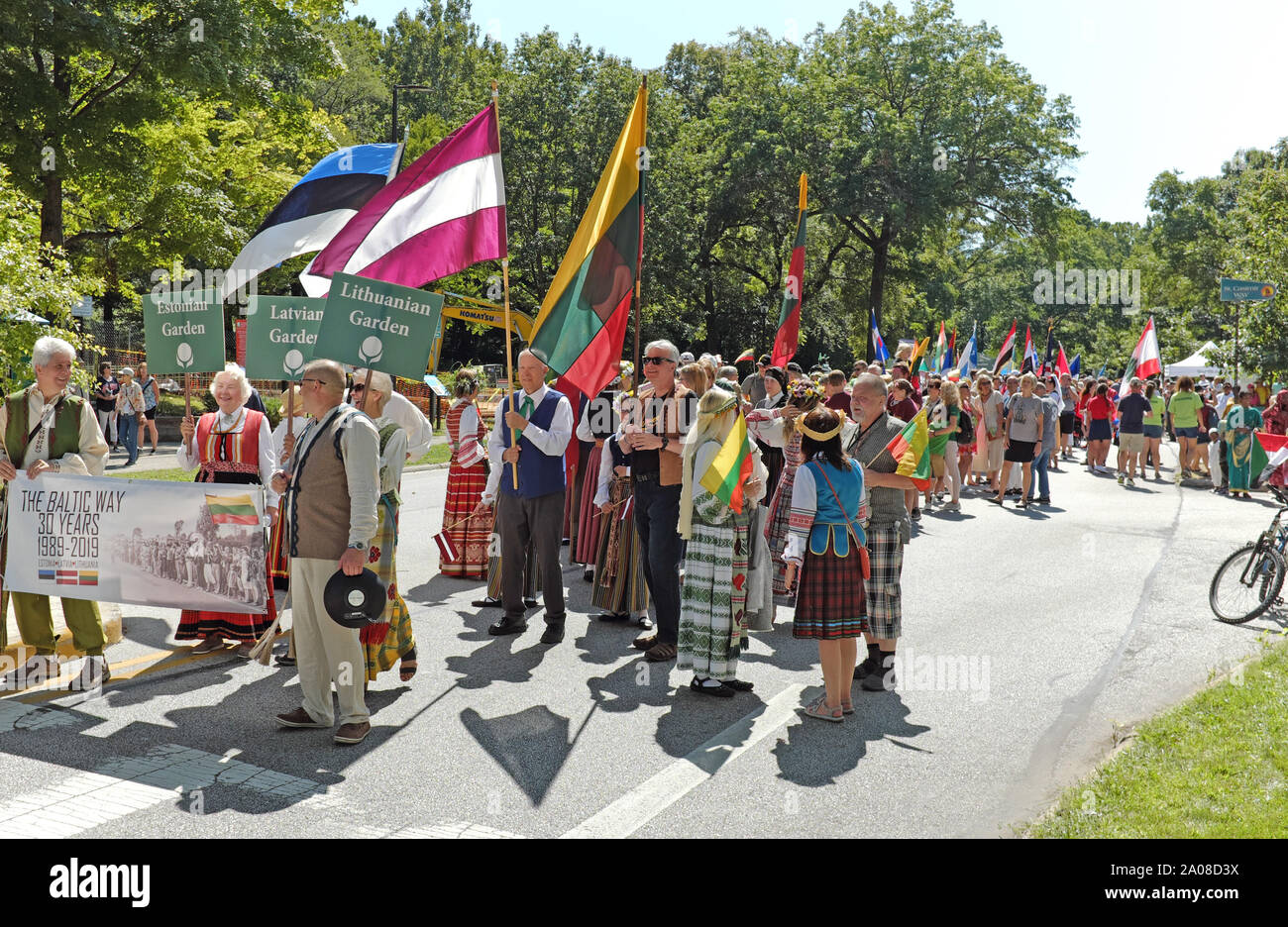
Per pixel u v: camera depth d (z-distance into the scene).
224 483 6.09
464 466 9.04
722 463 5.62
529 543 8.02
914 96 43.75
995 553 10.89
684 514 5.96
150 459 19.64
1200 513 14.36
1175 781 4.57
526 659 6.66
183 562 5.82
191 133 25.39
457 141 6.96
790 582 5.48
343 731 5.04
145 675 6.01
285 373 6.67
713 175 44.38
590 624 7.62
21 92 19.14
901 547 6.20
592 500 8.74
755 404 11.00
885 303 52.16
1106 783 4.57
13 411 5.96
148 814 4.20
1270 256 20.84
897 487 6.12
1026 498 15.08
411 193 6.98
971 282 71.62
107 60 21.41
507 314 6.78
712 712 5.70
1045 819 4.25
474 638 7.14
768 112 43.25
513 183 38.38
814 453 5.56
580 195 38.34
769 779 4.76
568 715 5.59
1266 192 21.14
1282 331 20.77
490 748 5.06
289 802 4.36
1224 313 62.50
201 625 6.47
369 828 4.13
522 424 6.75
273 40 24.39
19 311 11.98
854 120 42.00
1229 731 5.20
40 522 5.88
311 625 5.18
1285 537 8.04
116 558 5.82
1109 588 9.13
